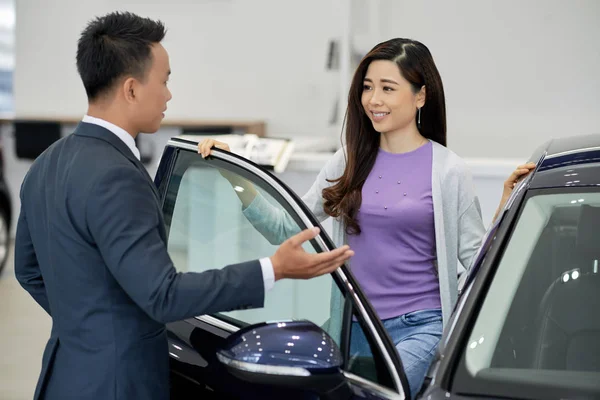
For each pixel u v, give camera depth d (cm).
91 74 186
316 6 816
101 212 176
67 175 182
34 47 884
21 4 881
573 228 191
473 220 256
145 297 173
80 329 187
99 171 178
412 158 258
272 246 207
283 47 830
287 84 835
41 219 191
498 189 455
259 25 833
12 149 834
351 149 262
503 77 777
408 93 253
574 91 763
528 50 767
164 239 188
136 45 184
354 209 257
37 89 890
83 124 189
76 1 867
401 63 251
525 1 760
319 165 468
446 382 160
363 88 259
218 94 853
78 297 186
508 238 192
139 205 178
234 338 179
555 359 169
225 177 215
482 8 770
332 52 784
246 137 475
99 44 184
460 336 171
